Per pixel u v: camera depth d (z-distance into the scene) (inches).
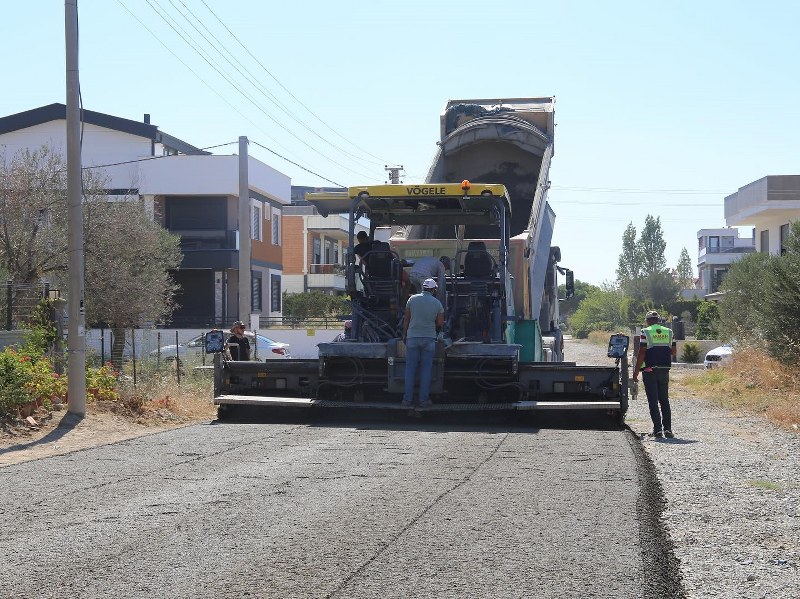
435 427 526.3
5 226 885.2
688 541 271.6
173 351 1199.6
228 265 1585.9
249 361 601.9
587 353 1771.7
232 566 234.8
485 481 347.6
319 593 213.8
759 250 1648.6
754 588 227.1
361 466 380.5
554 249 766.5
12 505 308.2
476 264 570.6
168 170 1579.7
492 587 218.8
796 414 617.6
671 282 3548.2
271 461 394.0
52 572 230.5
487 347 536.1
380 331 571.5
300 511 295.4
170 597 211.0
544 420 549.3
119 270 995.9
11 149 1616.6
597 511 298.2
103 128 1664.6
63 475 365.1
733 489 350.6
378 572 229.8
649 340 523.8
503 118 773.3
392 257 574.2
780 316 872.9
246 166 1048.2
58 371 693.3
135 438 474.0
